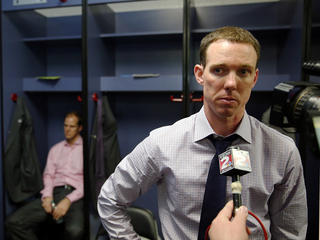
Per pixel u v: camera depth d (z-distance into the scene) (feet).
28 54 7.78
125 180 2.75
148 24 7.79
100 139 6.55
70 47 8.41
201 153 2.52
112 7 7.85
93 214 6.65
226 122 2.33
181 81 6.53
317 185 5.57
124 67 8.06
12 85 7.21
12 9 6.80
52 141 8.61
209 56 2.12
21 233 6.54
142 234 4.31
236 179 1.89
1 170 6.93
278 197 2.55
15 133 6.91
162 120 7.90
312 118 1.01
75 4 6.43
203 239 2.34
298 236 2.58
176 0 7.30
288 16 6.25
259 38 7.18
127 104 8.09
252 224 2.40
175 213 2.61
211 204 2.34
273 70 7.16
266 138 2.50
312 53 5.76
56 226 7.85
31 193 7.06
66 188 7.12
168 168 2.53
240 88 2.06
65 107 8.51
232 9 7.25
